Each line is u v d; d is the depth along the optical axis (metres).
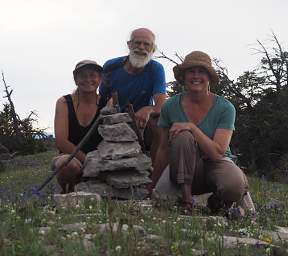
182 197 2.78
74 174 3.21
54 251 1.84
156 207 2.79
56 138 3.28
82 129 3.28
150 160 3.14
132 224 2.08
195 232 2.19
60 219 2.30
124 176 3.09
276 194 5.08
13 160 15.38
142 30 3.35
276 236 2.50
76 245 1.86
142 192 3.14
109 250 1.86
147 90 3.42
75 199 2.78
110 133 3.13
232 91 14.09
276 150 13.42
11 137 19.05
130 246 1.88
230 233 2.41
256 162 13.44
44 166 12.40
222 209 2.83
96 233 2.01
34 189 2.66
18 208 2.42
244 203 2.96
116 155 3.07
